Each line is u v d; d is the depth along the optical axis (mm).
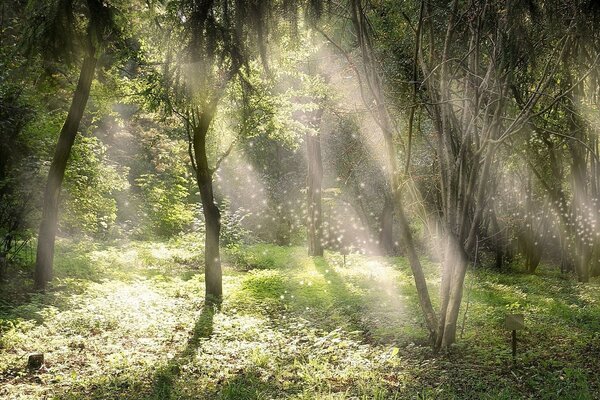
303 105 14414
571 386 6715
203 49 7746
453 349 8539
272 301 12578
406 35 10117
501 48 7809
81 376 6844
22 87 13867
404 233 8906
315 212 21562
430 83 8812
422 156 14508
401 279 15977
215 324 10086
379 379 7082
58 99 16688
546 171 18125
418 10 9070
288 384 6883
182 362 7680
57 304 10305
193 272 16906
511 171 18938
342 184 23938
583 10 7418
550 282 17031
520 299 13109
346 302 12508
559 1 7410
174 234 26375
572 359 8219
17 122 14781
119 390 6504
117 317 9812
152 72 11109
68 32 9141
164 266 17422
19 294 11016
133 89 13430
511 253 22422
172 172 27406
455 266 8586
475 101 8562
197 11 7664
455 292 8539
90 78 11789
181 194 27141
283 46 8867
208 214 12461
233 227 23281
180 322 10117
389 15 9938
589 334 9758
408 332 9625
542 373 7469
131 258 17281
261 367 7668
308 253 21766
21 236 13586
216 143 15109
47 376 6789
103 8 9570
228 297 12695
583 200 17172
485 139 8258
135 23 11055
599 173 17016
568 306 12531
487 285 15531
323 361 7984
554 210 18109
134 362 7562
